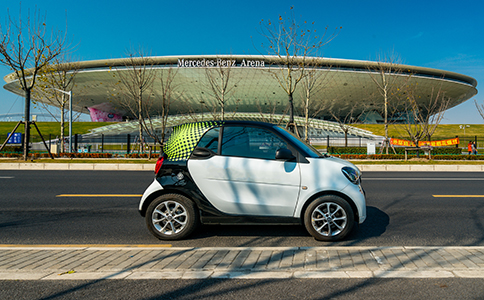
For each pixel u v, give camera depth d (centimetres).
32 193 745
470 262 293
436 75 5691
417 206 595
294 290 242
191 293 238
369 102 5456
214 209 384
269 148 397
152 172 1232
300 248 337
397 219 495
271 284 252
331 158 413
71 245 372
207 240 390
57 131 4728
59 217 517
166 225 391
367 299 227
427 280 256
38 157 1956
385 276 264
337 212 388
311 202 380
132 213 546
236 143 398
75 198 682
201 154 389
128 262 297
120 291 241
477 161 1644
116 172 1231
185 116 4550
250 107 6044
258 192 382
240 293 238
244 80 5116
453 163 1516
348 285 249
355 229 437
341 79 5162
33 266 288
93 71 5281
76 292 239
